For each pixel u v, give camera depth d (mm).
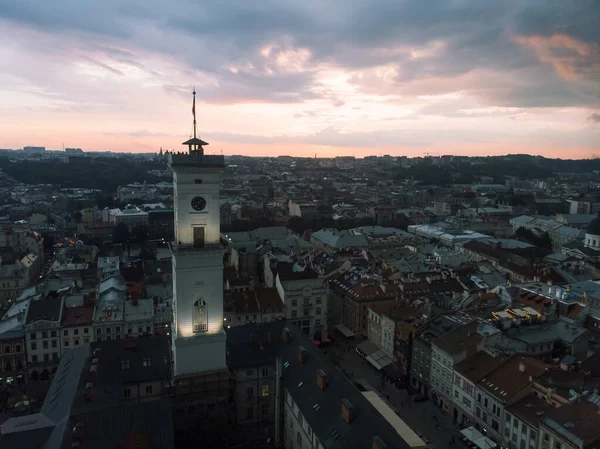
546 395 95000
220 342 92875
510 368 104812
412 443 83188
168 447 71250
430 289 167625
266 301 153875
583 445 77125
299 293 154500
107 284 170625
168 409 76250
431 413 116250
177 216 88250
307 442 84750
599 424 80500
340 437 73938
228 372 93750
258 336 109625
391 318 142250
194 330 91312
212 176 87250
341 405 79438
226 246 89562
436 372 120000
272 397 104500
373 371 139375
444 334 120250
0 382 132000
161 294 170000
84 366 94188
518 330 126438
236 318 148500
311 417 82438
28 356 133250
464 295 154625
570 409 85938
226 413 94250
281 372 98062
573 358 108312
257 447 100062
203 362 92562
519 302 145875
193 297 90125
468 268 194875
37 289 167750
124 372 94812
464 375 109438
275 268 179250
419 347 127062
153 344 102312
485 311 135125
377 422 71688
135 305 146000
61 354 135875
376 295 162125
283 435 98562
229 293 154750
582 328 123562
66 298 149250
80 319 139500
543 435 86000
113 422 73125
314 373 91938
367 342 154375
